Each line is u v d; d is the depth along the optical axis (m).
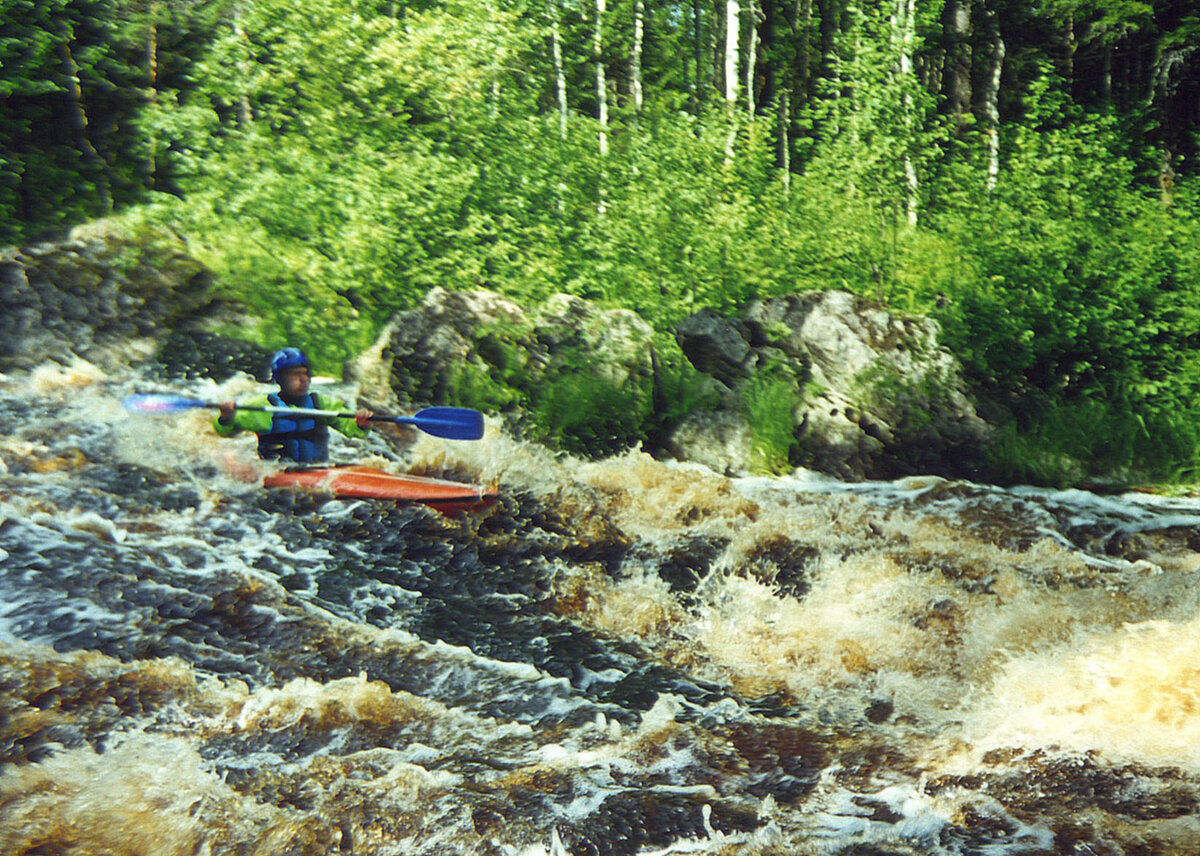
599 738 4.20
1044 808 3.79
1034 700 4.58
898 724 4.42
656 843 3.54
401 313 9.73
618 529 6.79
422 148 11.84
